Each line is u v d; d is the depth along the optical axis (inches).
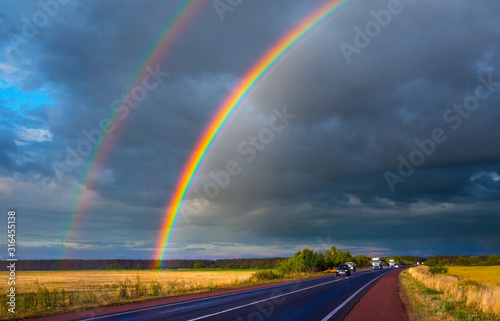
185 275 3467.0
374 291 978.7
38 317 579.8
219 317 521.0
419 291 973.2
